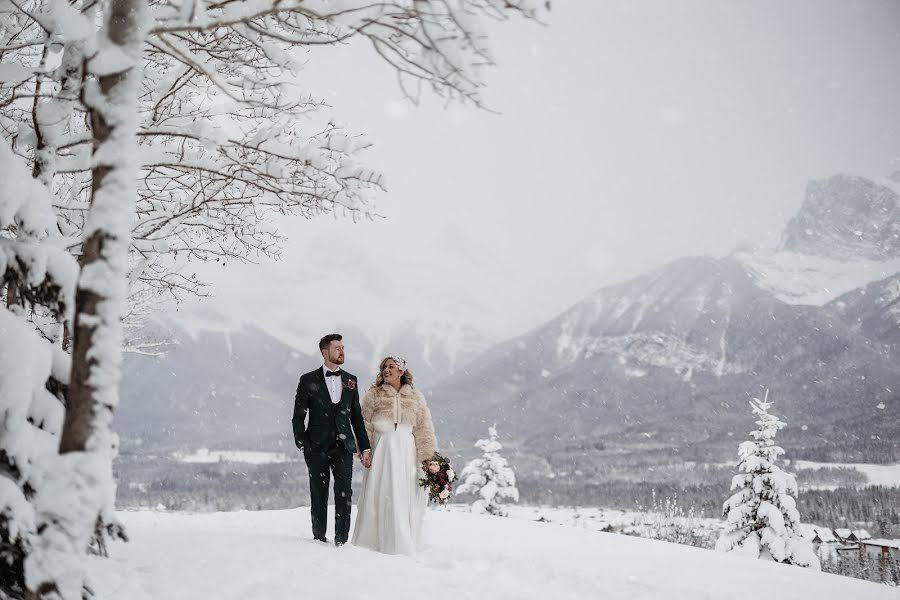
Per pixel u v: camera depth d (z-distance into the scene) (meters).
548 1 3.23
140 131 4.36
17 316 3.66
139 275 6.55
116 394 3.13
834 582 6.55
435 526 8.73
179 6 3.63
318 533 6.23
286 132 5.01
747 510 23.23
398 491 6.40
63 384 3.67
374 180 4.62
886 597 5.88
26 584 2.92
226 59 4.91
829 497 139.25
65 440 3.10
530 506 152.25
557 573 5.52
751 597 5.33
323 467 6.29
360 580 4.51
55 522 2.98
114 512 3.11
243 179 4.78
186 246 6.29
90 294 3.12
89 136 4.21
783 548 22.30
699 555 7.49
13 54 5.01
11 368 3.38
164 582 4.00
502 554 6.30
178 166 4.61
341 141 4.66
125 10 3.32
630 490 171.25
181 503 147.50
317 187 4.86
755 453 23.86
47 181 4.12
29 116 5.00
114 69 3.25
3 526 3.05
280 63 4.59
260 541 5.71
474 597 4.38
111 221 3.16
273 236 6.36
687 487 172.25
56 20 3.54
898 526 109.25
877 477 187.62
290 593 4.04
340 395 6.36
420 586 4.52
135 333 8.69
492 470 35.94
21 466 3.27
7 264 3.40
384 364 6.80
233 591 3.99
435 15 3.29
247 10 3.49
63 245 3.85
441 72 3.44
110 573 3.93
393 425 6.58
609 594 4.93
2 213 3.45
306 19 3.90
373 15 3.43
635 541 8.27
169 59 5.66
